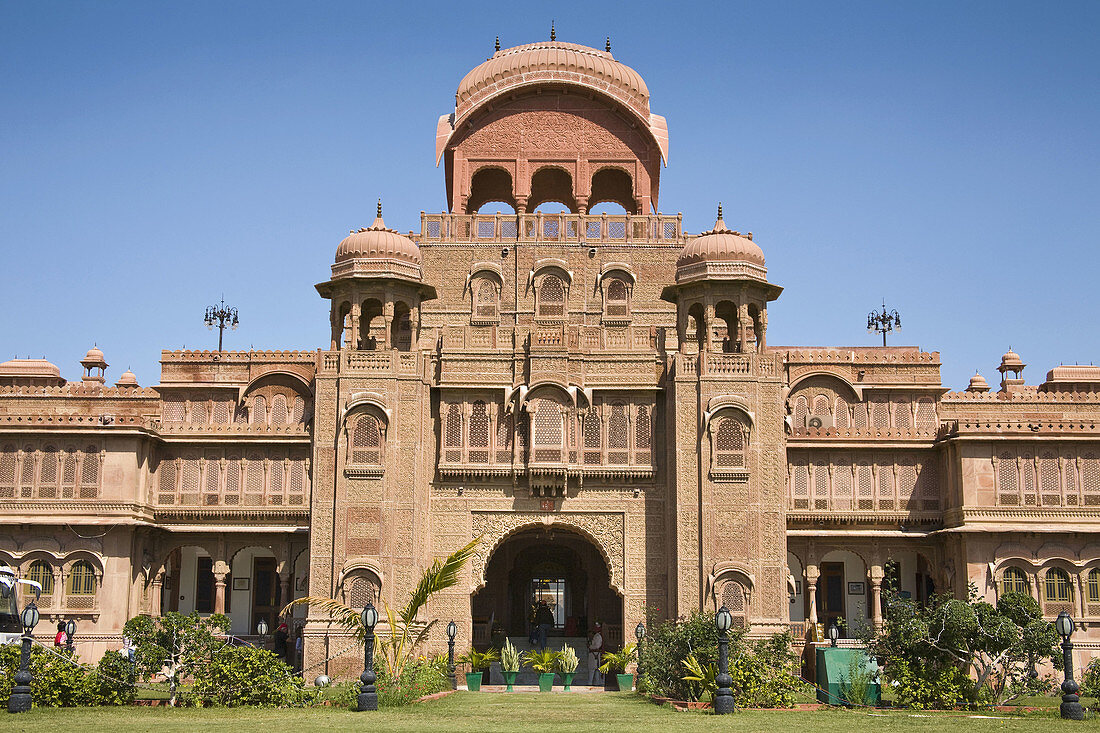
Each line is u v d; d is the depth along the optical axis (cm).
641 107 5481
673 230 5306
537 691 3941
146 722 2467
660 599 4394
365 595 4222
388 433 4328
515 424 4478
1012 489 4547
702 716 2742
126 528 4647
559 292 5250
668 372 4494
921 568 5106
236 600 5378
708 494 4300
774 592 4241
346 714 2744
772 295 4588
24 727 2331
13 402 5841
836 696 3155
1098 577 4469
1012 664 3241
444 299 5241
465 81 5538
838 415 5691
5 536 4638
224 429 4991
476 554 4425
